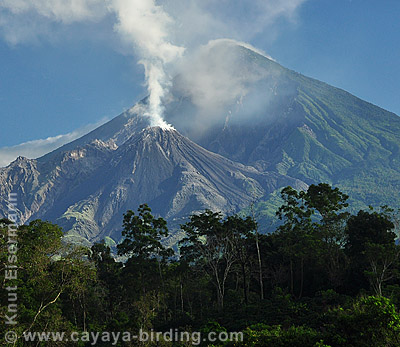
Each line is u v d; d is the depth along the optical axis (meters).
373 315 30.59
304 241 63.81
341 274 60.03
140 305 59.19
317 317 43.44
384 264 51.03
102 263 71.56
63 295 59.81
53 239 44.62
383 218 64.19
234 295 65.50
